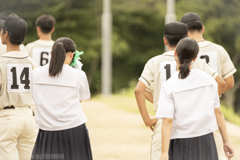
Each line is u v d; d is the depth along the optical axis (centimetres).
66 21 7944
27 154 1159
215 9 7619
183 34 1103
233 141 2098
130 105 3828
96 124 2723
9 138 1102
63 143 970
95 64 8469
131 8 8188
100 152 1909
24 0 7369
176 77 916
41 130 981
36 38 7312
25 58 1140
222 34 7706
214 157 913
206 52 1211
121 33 8412
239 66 7881
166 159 879
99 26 8162
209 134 913
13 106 1115
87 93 1010
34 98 980
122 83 8462
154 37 8531
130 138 2259
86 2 8181
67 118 970
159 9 7938
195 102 902
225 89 1250
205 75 921
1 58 1112
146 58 8319
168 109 891
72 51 1016
